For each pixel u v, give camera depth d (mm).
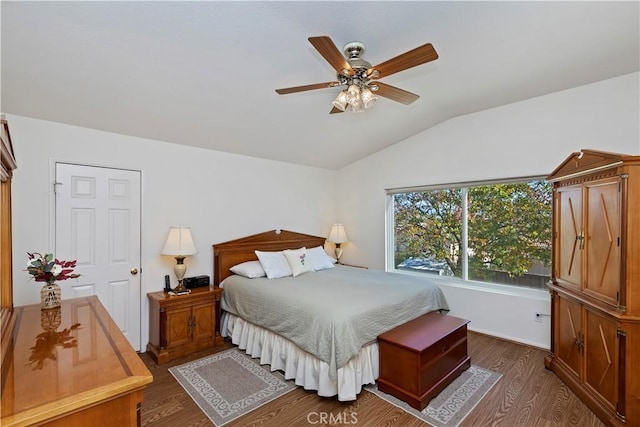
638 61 2500
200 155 3678
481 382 2570
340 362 2174
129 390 1092
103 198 2973
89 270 2885
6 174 1827
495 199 3686
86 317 1806
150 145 3281
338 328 2230
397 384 2369
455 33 2098
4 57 1934
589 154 2246
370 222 4875
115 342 1445
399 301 2734
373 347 2516
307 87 2096
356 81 2047
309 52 2221
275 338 2809
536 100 3248
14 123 2512
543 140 3205
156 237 3311
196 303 3188
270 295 2871
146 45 1989
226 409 2217
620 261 1959
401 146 4453
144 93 2510
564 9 1869
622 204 1947
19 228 2531
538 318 3270
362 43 2133
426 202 4344
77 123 2783
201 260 3670
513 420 2096
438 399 2338
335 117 3465
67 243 2766
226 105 2873
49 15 1677
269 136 3688
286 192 4641
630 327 1910
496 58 2449
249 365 2883
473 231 3883
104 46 1953
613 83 2805
